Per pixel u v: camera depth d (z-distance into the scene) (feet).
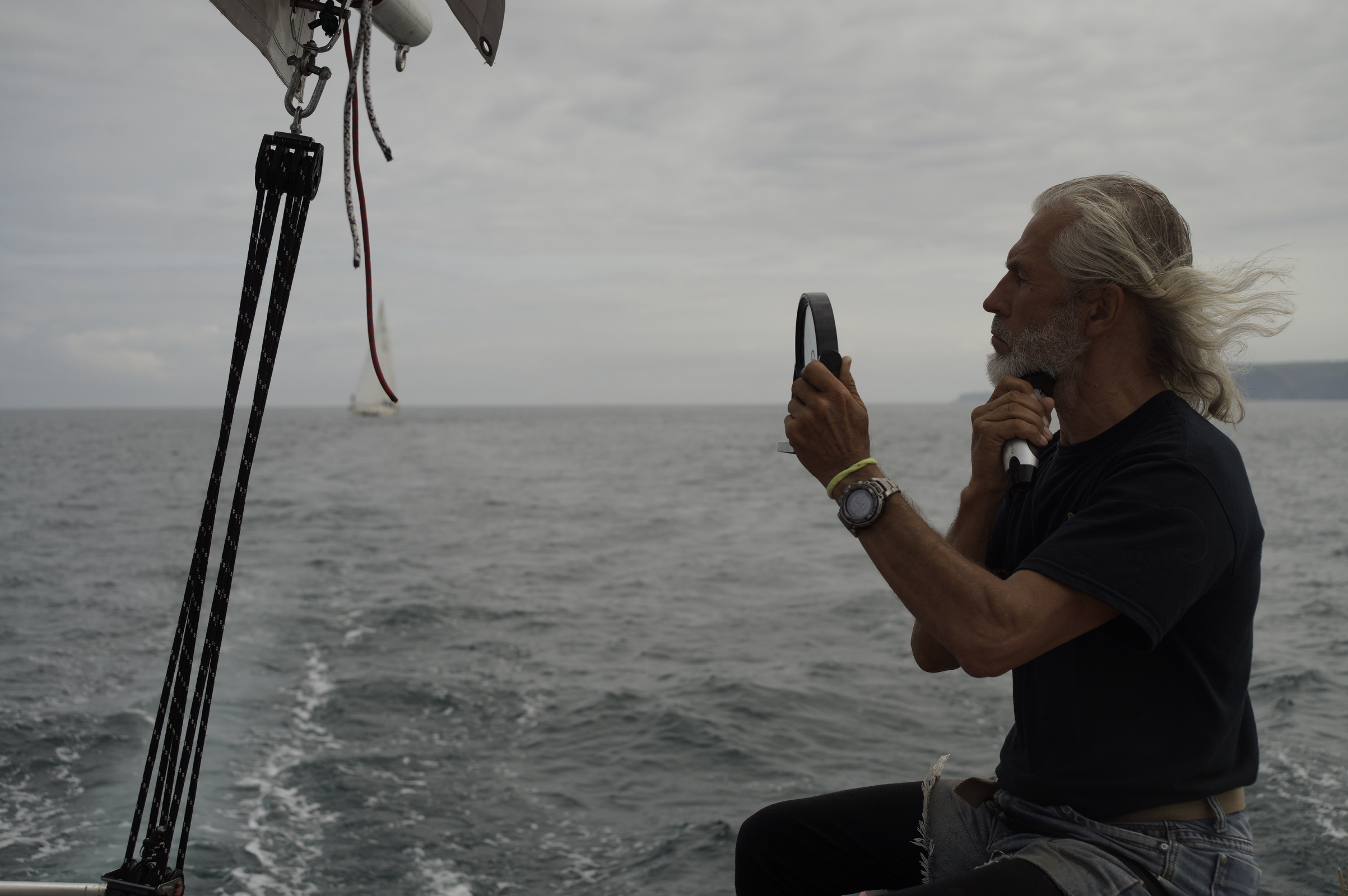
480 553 64.69
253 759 23.52
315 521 84.94
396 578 53.26
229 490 121.90
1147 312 5.66
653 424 556.92
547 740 25.44
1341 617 39.70
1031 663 5.79
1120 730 5.43
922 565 5.13
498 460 204.74
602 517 90.48
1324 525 76.33
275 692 29.43
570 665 33.50
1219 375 5.79
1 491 118.93
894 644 36.29
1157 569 4.92
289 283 5.90
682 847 18.98
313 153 5.80
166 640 36.86
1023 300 5.83
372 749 24.48
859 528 5.36
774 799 21.63
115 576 53.72
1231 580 5.28
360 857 18.56
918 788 6.71
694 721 26.63
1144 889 5.26
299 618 40.57
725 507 101.55
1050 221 5.75
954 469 160.45
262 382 5.90
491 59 7.13
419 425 512.22
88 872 17.75
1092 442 5.78
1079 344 5.69
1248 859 5.45
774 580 52.60
